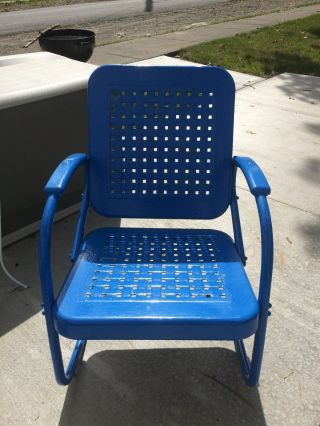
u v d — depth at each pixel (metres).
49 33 4.56
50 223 1.23
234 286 1.35
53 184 1.29
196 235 1.65
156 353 1.71
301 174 3.08
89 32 4.59
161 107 1.61
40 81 2.08
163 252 1.54
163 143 1.65
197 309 1.24
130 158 1.66
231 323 1.19
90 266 1.44
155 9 11.70
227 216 2.61
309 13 10.30
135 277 1.40
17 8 12.55
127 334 1.20
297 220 2.57
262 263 1.25
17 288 2.02
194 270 1.44
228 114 1.61
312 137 3.67
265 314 1.27
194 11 11.16
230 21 9.27
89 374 1.62
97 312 1.21
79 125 2.35
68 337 1.20
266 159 3.29
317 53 6.44
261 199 1.29
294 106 4.37
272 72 5.54
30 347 1.72
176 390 1.56
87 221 2.54
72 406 1.50
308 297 2.00
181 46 6.69
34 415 1.47
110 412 1.48
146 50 6.45
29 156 2.20
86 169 1.63
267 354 1.70
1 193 2.16
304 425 1.45
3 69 2.26
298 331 1.81
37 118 2.14
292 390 1.56
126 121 1.62
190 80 1.59
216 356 1.70
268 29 8.12
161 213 1.71
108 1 14.08
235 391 1.56
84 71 2.28
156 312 1.22
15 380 1.59
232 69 5.57
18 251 2.28
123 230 1.67
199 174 1.67
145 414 1.48
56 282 2.06
